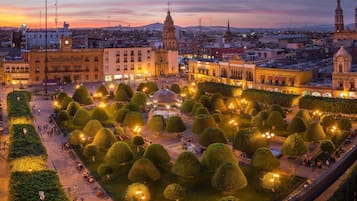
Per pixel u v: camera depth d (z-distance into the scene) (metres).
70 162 104.12
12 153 84.12
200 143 105.69
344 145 112.56
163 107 145.25
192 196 81.75
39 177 70.12
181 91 186.12
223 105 153.00
